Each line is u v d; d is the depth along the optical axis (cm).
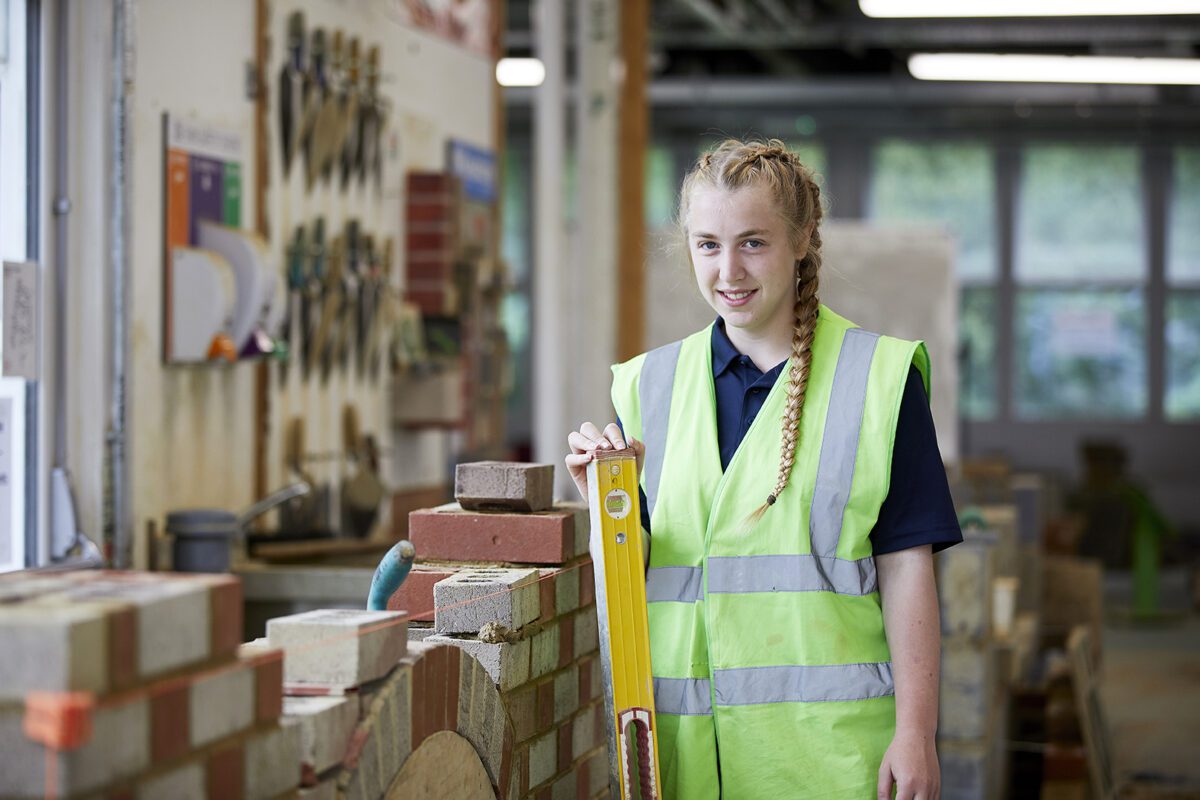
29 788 129
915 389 224
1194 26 984
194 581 154
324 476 550
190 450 454
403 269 631
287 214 518
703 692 223
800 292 230
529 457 1397
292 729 164
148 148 427
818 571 219
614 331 873
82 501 405
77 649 131
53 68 396
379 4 596
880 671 219
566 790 256
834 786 215
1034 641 662
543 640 242
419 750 192
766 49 1277
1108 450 1312
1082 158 1544
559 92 807
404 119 625
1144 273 1544
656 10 1167
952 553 477
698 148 1528
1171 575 1352
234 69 479
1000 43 1120
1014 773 575
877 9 618
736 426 228
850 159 1541
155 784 141
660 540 227
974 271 1560
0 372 374
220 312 446
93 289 406
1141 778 624
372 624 180
